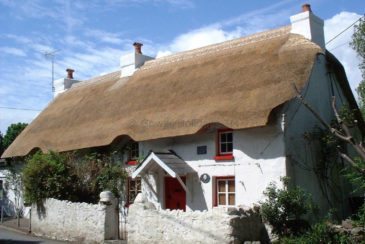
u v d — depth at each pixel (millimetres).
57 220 17734
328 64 17500
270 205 13445
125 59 23781
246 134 15883
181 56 21359
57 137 22547
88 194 19047
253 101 15227
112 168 19516
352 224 12547
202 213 12992
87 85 26359
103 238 15453
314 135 16000
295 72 15352
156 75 21281
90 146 20047
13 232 19594
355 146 6184
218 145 16688
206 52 20250
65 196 18516
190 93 17922
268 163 15188
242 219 12727
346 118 16484
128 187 19578
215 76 17891
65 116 24031
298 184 15125
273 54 16844
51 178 18500
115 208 15945
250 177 15562
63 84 28500
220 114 15672
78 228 16609
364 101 19422
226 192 16312
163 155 17297
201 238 12875
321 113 16844
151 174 18516
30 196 18875
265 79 15781
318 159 16156
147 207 14648
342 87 18172
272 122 15234
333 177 16484
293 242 12086
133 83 22047
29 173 18828
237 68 17469
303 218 14758
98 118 21281
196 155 17141
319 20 17391
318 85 16938
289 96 14594
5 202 26969
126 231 17125
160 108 18438
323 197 15992
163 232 13875
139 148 19188
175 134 16734
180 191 17641
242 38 19406
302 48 16172
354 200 16938
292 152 15164
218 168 16438
